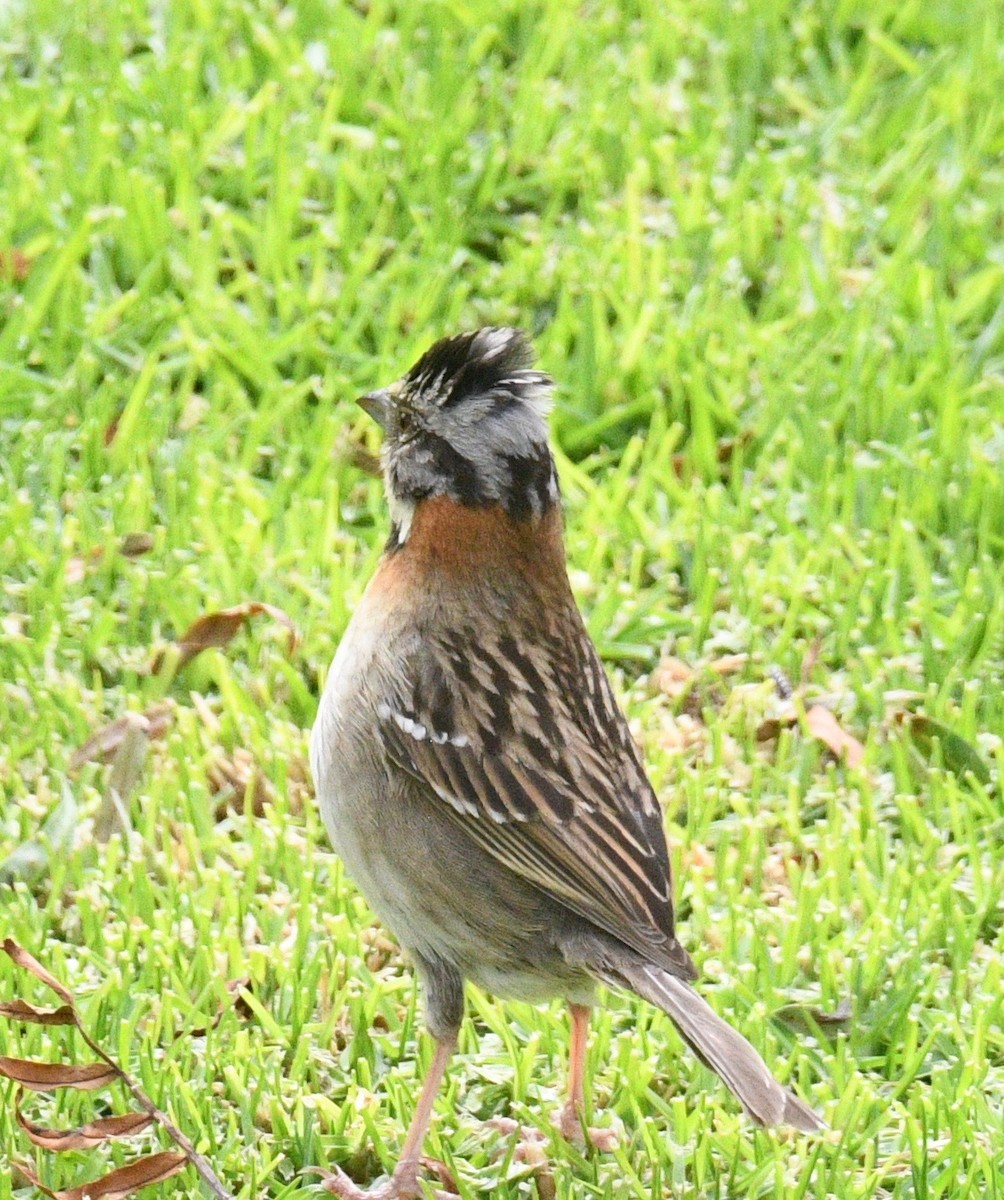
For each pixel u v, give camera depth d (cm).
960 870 1031
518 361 883
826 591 1180
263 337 1302
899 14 1590
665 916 846
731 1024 933
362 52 1509
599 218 1408
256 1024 938
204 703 1099
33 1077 795
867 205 1438
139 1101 816
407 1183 847
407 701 862
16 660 1110
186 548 1191
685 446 1296
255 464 1259
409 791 862
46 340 1296
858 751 1099
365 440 1270
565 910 851
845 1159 872
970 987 975
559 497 899
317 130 1440
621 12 1592
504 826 851
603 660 1155
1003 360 1355
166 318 1312
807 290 1383
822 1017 952
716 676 1140
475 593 878
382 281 1342
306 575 1182
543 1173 872
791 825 1050
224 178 1405
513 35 1558
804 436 1280
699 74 1543
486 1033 956
